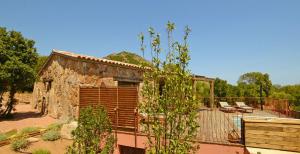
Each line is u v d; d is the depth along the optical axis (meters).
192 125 3.70
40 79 19.09
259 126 7.55
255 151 7.21
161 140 4.01
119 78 17.52
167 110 3.75
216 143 8.08
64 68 15.96
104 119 7.34
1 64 15.24
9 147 9.76
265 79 33.78
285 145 7.17
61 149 10.12
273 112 17.55
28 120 15.28
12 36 16.42
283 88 42.88
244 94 32.41
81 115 6.94
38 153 9.15
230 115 15.55
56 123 13.05
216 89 32.12
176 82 3.65
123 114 10.34
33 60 17.22
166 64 3.83
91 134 6.78
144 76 3.96
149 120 4.03
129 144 9.70
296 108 20.28
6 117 16.08
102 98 11.14
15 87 16.27
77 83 14.73
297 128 7.04
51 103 17.19
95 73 15.38
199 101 3.75
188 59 3.71
